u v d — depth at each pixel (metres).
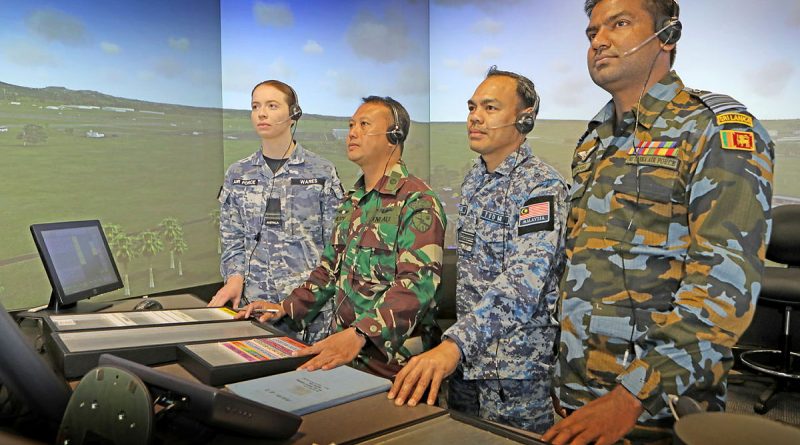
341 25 3.97
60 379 0.86
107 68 3.39
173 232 3.76
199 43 3.79
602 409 0.94
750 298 0.94
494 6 4.29
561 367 1.26
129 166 3.52
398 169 1.80
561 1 4.07
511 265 1.46
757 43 3.52
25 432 0.85
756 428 0.55
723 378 0.97
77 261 1.91
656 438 1.05
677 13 1.18
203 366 1.10
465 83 4.43
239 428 0.81
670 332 0.97
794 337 3.53
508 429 0.90
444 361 1.19
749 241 0.96
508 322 1.37
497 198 1.68
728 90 3.63
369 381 1.10
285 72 3.92
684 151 1.09
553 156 4.22
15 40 3.04
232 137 4.00
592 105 4.05
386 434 0.87
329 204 2.52
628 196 1.15
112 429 0.76
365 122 1.83
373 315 1.47
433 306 1.60
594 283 1.18
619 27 1.17
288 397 0.99
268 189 2.48
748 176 0.99
